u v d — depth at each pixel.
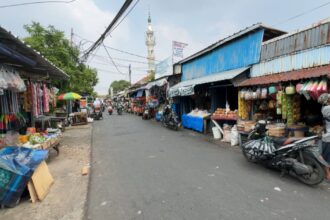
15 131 6.87
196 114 12.34
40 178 4.52
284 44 7.45
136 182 5.01
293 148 4.89
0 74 5.23
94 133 12.55
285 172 5.15
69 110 19.25
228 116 9.62
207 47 11.98
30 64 6.23
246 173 5.44
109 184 4.95
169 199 4.15
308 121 6.86
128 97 34.31
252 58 8.87
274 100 7.73
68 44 17.75
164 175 5.40
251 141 5.96
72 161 6.87
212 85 11.45
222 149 8.03
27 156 4.70
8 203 3.99
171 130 13.00
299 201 3.98
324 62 6.16
